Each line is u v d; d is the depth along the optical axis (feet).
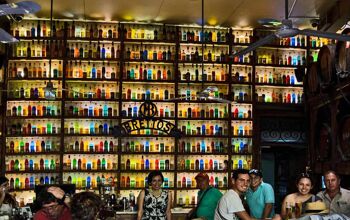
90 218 7.92
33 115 25.55
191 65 26.94
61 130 25.59
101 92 26.17
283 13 24.20
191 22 26.11
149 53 26.58
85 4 23.20
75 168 25.64
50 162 25.77
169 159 26.50
